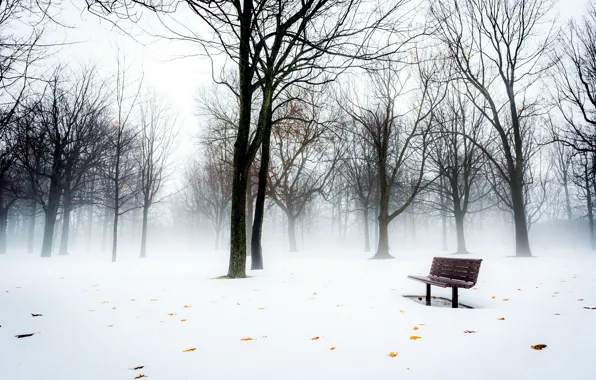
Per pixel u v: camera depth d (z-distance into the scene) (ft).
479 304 18.06
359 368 9.04
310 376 8.63
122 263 47.37
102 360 10.03
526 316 13.92
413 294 21.20
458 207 74.28
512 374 8.37
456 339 11.09
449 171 75.82
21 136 52.80
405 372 8.68
